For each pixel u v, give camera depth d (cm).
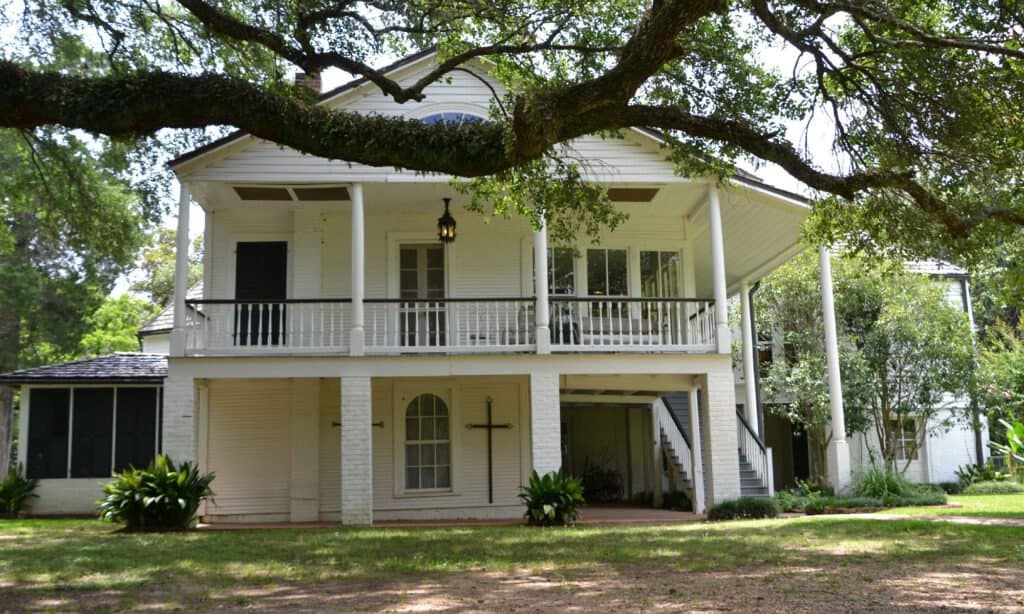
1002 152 1002
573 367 1419
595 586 693
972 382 2047
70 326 2791
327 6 1004
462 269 1647
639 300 1443
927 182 1063
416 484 1617
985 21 952
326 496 1580
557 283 1670
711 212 1450
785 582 702
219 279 1620
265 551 963
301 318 1449
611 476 2138
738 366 2280
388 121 825
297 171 1417
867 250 1151
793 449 2511
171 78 793
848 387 2023
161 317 2267
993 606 593
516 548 976
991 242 1073
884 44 989
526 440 1645
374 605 618
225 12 1118
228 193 1527
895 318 2039
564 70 1120
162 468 1297
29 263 2703
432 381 1644
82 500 1761
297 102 829
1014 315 2997
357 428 1388
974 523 1209
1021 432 2050
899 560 833
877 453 2220
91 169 1590
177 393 1366
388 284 1634
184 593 683
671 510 1736
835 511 1538
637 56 754
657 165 1449
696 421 1612
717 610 582
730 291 2180
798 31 1010
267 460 1584
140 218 1634
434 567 817
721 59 1052
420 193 1522
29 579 757
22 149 1540
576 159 1316
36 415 1781
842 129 1084
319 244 1631
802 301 2141
